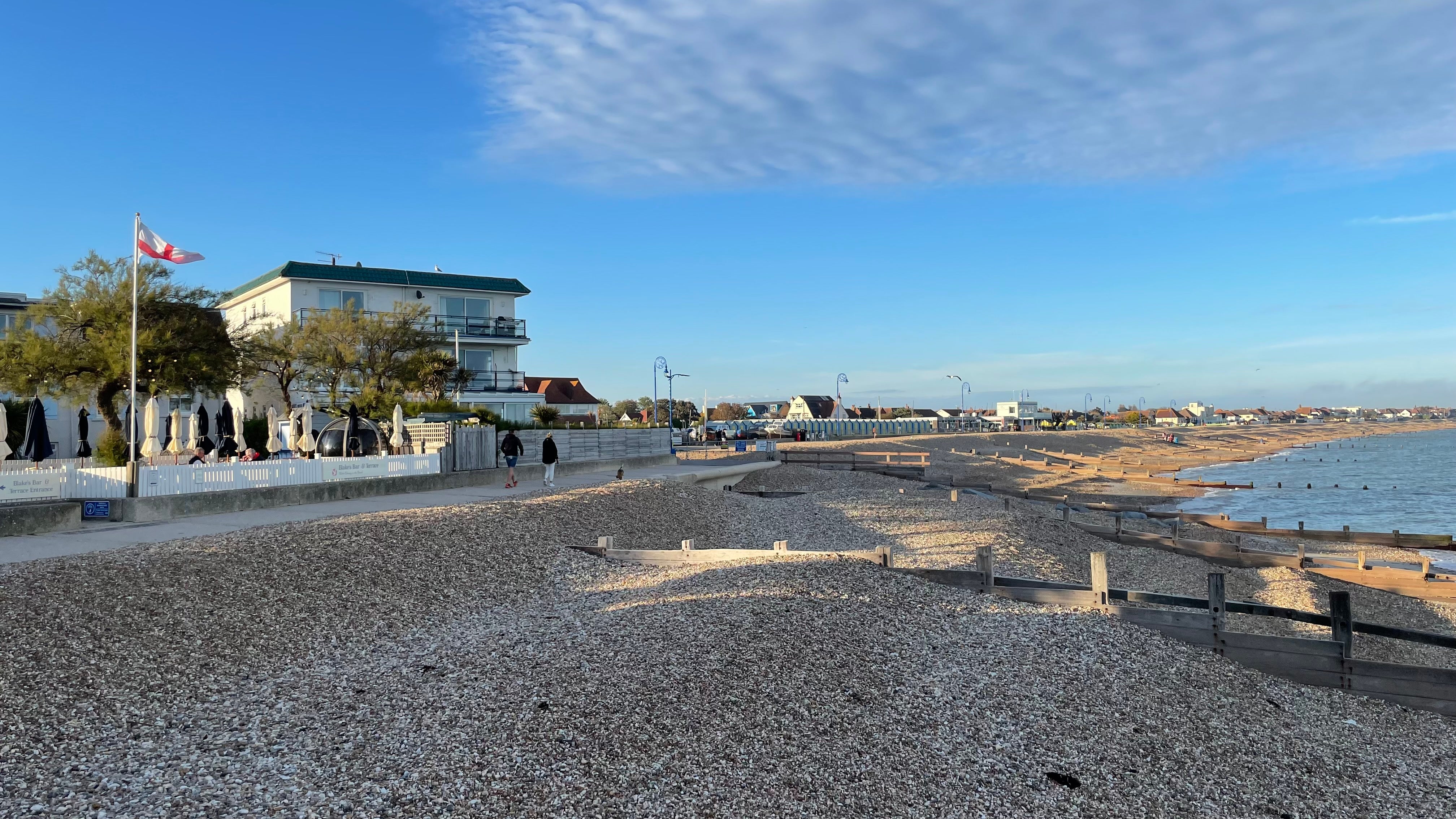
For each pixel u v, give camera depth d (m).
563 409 79.06
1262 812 8.23
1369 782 9.19
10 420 30.59
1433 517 43.09
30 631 9.15
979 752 8.67
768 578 13.65
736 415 161.62
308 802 6.46
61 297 28.86
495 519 18.22
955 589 14.06
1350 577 21.50
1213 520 32.12
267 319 45.84
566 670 9.48
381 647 10.78
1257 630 16.73
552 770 7.18
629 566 16.31
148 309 28.52
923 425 135.25
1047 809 7.75
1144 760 8.88
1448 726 11.11
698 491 29.56
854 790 7.56
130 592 10.72
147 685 8.60
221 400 36.12
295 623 11.02
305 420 27.25
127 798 6.44
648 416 120.88
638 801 6.89
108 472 17.38
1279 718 10.64
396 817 6.31
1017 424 159.25
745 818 6.84
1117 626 12.56
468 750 7.41
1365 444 156.62
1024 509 30.89
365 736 7.70
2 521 14.66
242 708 8.40
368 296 46.78
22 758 6.91
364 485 22.72
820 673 9.96
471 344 49.66
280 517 17.89
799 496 33.19
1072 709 9.81
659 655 9.98
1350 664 11.84
